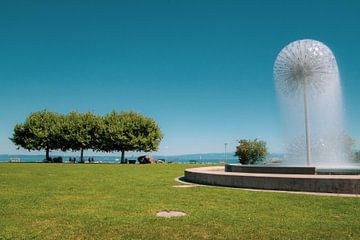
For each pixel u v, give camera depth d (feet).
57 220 34.35
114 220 34.14
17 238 28.27
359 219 34.35
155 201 45.32
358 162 84.58
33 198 48.24
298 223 32.76
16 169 116.78
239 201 44.73
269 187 56.80
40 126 234.58
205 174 68.85
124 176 89.20
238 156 134.72
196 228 31.07
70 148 238.27
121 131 228.43
